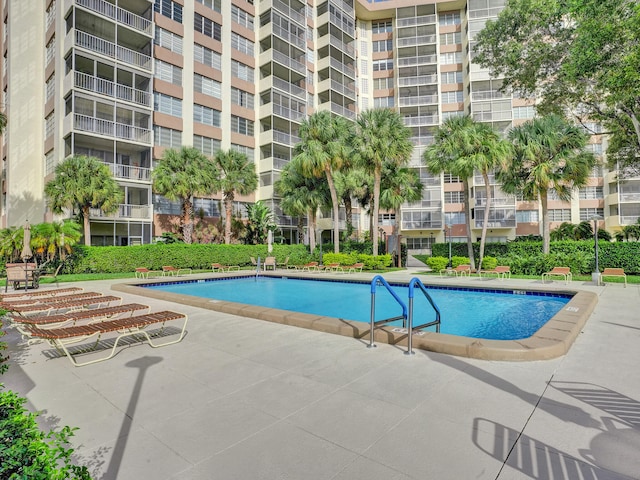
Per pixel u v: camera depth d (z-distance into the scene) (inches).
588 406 124.1
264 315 277.6
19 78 973.8
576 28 591.2
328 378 153.6
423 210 1521.9
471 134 735.7
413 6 1605.6
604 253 667.4
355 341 214.8
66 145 868.6
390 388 141.9
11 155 956.0
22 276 499.8
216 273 783.7
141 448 99.8
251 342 213.6
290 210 1027.9
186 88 1071.0
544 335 199.2
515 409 122.1
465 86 1557.6
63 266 721.6
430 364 171.3
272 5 1254.3
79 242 870.4
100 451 98.2
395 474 87.0
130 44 1002.1
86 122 853.8
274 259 909.8
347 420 115.3
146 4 965.8
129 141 913.5
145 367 170.4
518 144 721.0
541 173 682.8
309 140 879.1
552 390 138.4
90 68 898.7
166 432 108.7
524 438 103.2
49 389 144.3
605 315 287.0
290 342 213.2
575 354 184.9
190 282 658.8
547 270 673.6
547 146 706.2
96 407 127.0
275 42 1289.4
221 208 1143.6
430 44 1572.3
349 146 900.0
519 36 693.9
